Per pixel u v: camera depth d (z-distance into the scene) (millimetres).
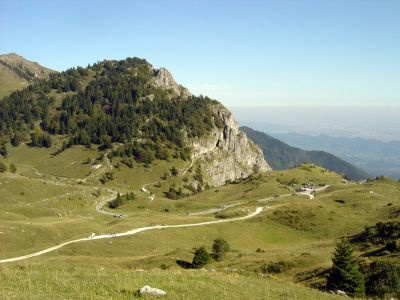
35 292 22797
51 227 124500
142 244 110500
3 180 187250
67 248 102312
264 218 136375
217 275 36625
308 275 53438
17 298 20781
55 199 192250
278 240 121312
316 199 167125
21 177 199750
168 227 130250
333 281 41312
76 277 28438
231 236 121875
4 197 175000
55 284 25188
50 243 111812
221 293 28531
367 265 47500
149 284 27984
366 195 161000
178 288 27922
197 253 75438
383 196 161125
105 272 32250
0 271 28266
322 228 124312
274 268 60531
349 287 40219
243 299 28078
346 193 169375
